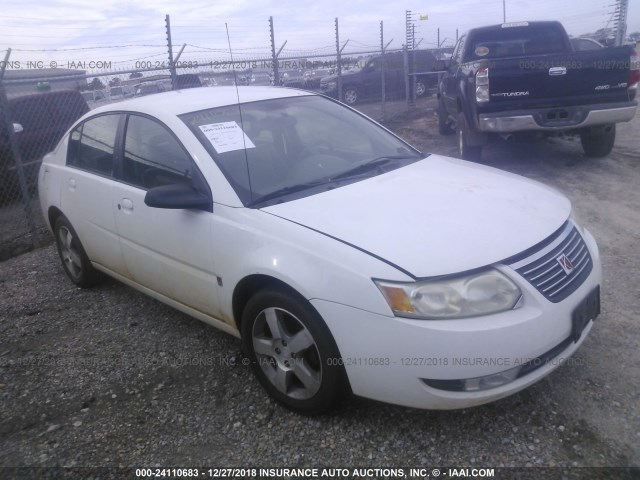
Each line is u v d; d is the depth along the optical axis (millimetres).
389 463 2727
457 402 2617
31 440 3092
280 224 2998
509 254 2697
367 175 3621
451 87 9617
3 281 5566
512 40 9125
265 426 3059
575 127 7375
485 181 3547
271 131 3822
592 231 5520
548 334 2666
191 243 3424
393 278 2580
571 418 2916
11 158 8336
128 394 3457
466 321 2551
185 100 4035
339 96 11742
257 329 3184
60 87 10500
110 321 4457
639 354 3404
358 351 2676
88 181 4383
